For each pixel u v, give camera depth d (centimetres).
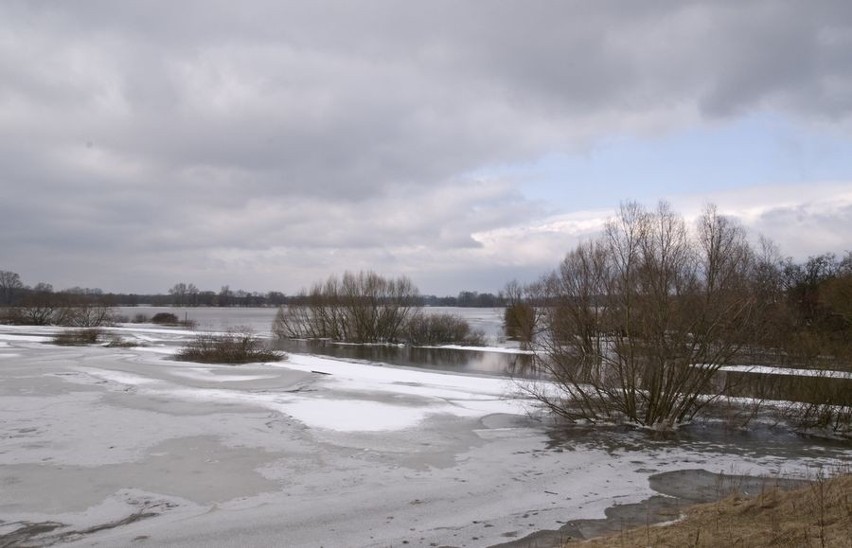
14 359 2877
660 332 1603
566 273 1883
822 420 1612
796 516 738
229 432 1404
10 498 952
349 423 1545
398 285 5616
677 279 1630
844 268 4931
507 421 1658
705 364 1639
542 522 895
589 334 1730
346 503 966
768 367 1870
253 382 2231
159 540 803
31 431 1376
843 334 2073
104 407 1662
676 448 1402
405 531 852
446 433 1487
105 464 1141
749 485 1098
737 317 1630
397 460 1228
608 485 1097
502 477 1135
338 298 5606
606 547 695
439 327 5300
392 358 3912
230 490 1015
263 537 821
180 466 1141
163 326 7244
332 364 3131
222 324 8406
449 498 1005
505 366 3394
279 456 1227
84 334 4228
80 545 782
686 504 984
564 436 1500
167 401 1773
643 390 1647
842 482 830
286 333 5978
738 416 1689
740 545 645
